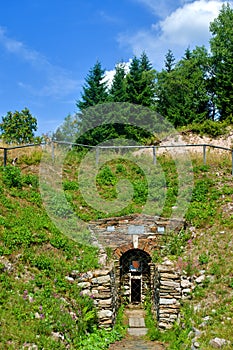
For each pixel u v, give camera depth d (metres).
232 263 13.63
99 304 12.73
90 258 14.47
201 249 14.91
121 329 13.31
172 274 13.41
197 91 48.12
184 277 13.59
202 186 18.94
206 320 11.31
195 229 16.20
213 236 15.47
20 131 47.78
